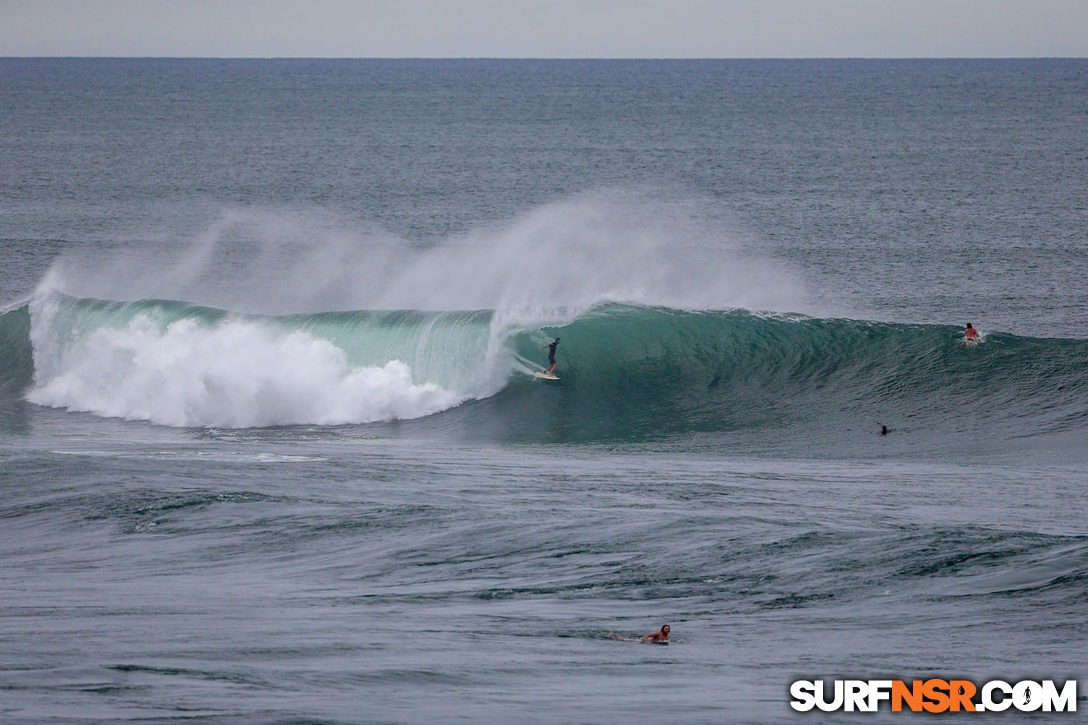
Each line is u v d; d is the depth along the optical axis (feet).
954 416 385.29
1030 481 306.14
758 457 349.61
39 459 314.96
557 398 416.46
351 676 148.46
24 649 159.22
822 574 207.31
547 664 156.87
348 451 360.69
